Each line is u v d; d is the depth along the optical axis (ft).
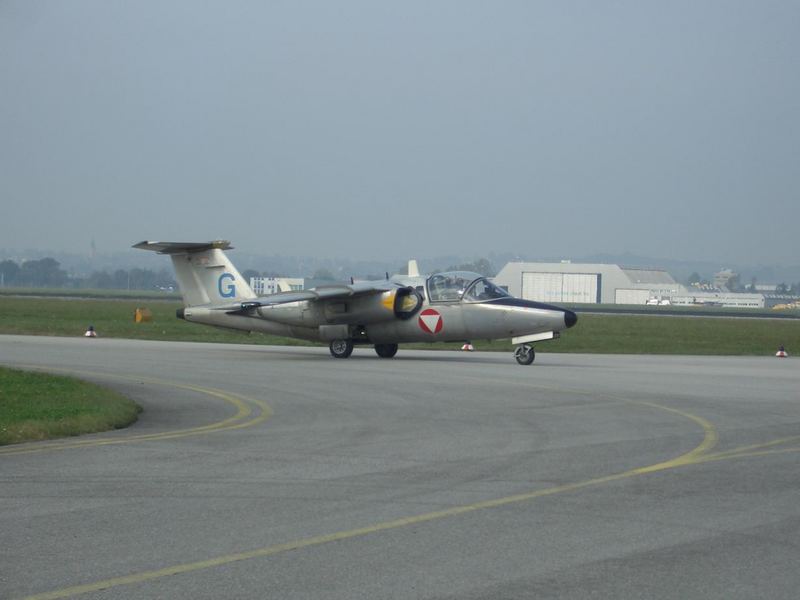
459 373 112.16
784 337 234.17
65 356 130.62
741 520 39.58
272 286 559.79
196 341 180.14
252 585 30.42
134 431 65.51
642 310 494.59
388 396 86.79
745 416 73.87
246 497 43.60
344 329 137.49
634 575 31.89
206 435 63.36
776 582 31.24
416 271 146.72
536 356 153.28
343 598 29.22
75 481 47.32
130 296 574.15
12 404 71.61
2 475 48.93
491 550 34.73
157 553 34.06
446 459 53.88
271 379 102.37
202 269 147.33
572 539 36.35
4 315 269.44
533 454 55.67
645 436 63.05
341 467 51.31
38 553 33.99
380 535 36.78
